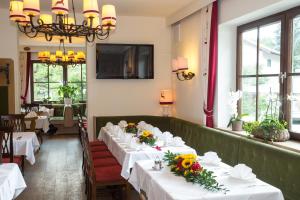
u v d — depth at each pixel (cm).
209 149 427
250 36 434
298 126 351
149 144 397
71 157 630
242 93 455
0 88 600
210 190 227
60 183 461
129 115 647
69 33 365
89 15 332
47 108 1037
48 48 1138
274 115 381
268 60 396
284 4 341
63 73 1185
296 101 353
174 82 645
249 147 337
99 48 619
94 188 349
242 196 220
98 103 640
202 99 507
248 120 437
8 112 605
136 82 654
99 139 582
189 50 562
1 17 590
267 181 299
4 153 410
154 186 250
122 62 630
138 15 634
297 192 264
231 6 423
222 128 459
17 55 602
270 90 393
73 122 958
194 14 537
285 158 281
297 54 351
